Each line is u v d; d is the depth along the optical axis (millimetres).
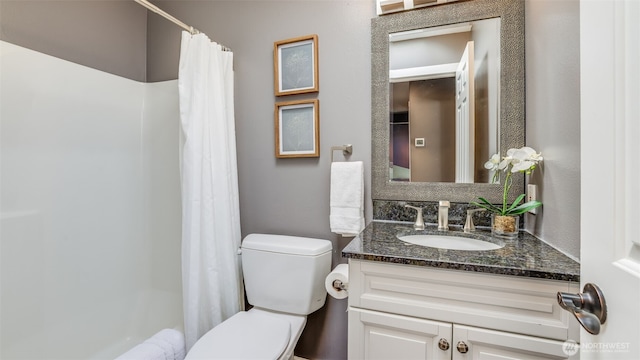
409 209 1372
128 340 1640
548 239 984
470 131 1295
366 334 930
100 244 1541
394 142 1395
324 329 1523
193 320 1327
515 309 784
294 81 1548
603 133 463
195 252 1336
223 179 1428
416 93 1364
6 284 1197
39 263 1297
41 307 1297
